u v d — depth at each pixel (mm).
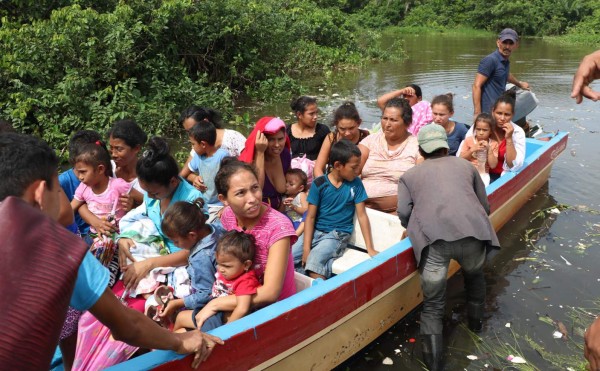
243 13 13062
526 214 6344
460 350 4027
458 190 3973
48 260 1180
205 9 12359
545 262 5273
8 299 1128
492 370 3805
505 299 4660
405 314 4371
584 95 1756
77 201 4090
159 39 11125
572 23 33375
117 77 10039
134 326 2215
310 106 5785
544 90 13117
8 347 1110
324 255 4320
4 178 1788
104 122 8586
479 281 4176
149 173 3574
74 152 3959
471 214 3904
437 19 37406
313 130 5980
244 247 3074
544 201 6695
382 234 4750
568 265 5207
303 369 3449
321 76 16047
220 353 2830
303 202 5141
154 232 3686
